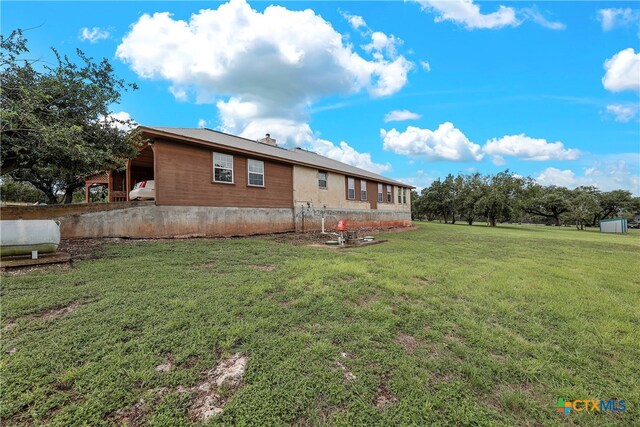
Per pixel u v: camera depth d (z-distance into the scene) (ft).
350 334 10.05
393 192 78.28
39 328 9.42
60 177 38.29
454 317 12.03
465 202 110.83
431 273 19.02
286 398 6.81
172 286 13.84
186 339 9.03
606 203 156.87
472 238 46.73
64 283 13.70
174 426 5.92
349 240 36.11
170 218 30.86
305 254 23.89
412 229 67.05
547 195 152.76
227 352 8.53
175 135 30.22
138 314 10.57
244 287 13.98
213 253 22.48
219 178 35.81
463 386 7.66
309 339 9.53
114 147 25.95
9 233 16.31
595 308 13.76
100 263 17.81
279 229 43.98
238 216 37.76
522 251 33.30
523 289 16.37
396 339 10.07
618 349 10.06
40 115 20.89
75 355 8.02
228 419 6.14
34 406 6.30
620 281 19.56
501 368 8.54
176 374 7.44
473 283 17.30
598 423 6.75
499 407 7.04
